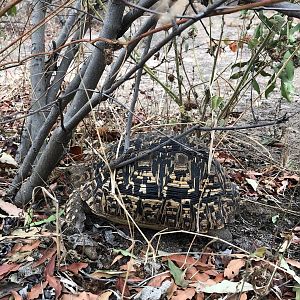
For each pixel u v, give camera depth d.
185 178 0.92
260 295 0.80
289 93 1.12
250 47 1.18
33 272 0.85
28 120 1.13
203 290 0.82
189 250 0.88
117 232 0.95
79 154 1.19
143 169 0.93
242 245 0.96
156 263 0.88
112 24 0.84
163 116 1.30
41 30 1.08
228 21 3.46
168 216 0.91
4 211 1.02
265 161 1.35
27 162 1.04
